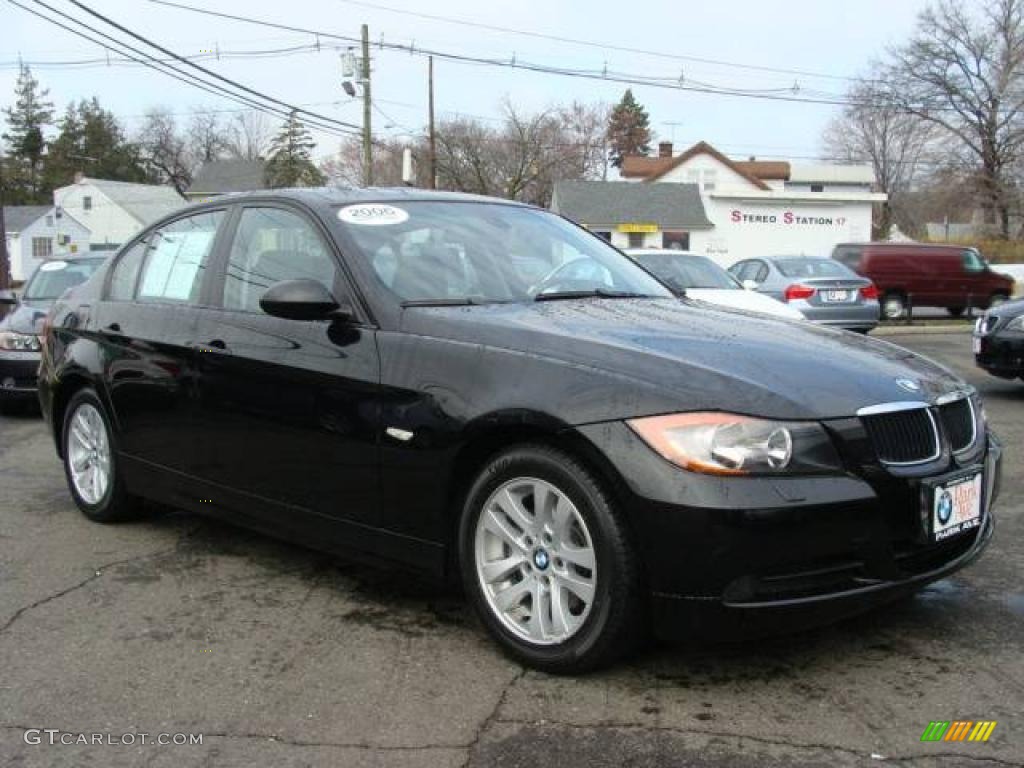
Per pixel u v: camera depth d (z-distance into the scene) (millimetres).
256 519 4168
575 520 3117
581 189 47250
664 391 2996
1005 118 46531
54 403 5402
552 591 3211
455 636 3615
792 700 3059
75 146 95062
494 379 3295
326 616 3836
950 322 20109
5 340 8719
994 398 9266
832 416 3008
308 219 4152
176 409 4473
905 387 3266
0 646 3576
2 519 5312
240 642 3588
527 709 3018
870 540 2996
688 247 44969
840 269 15148
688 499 2852
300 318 3764
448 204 4527
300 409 3852
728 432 2896
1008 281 21406
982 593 3992
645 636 3133
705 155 55562
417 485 3473
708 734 2850
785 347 3398
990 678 3209
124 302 4996
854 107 49000
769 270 15328
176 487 4574
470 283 3980
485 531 3361
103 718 3018
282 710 3051
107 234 74125
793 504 2867
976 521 3412
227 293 4383
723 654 3393
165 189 77125
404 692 3156
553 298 4035
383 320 3697
